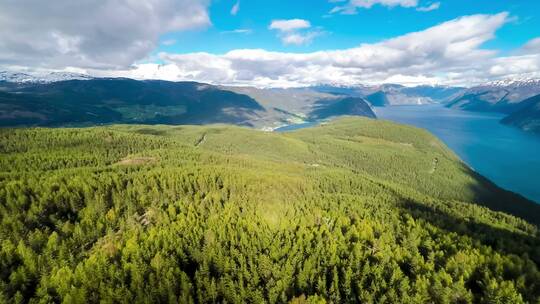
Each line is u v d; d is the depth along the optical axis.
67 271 92.81
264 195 178.12
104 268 94.94
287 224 127.94
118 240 116.88
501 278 92.31
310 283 93.62
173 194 162.75
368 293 86.75
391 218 153.50
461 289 86.31
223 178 198.00
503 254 114.06
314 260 100.62
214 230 119.25
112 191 153.25
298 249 108.94
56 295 89.25
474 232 150.88
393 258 105.94
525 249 131.12
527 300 85.88
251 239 110.94
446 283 90.56
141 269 94.44
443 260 106.62
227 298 87.31
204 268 95.00
